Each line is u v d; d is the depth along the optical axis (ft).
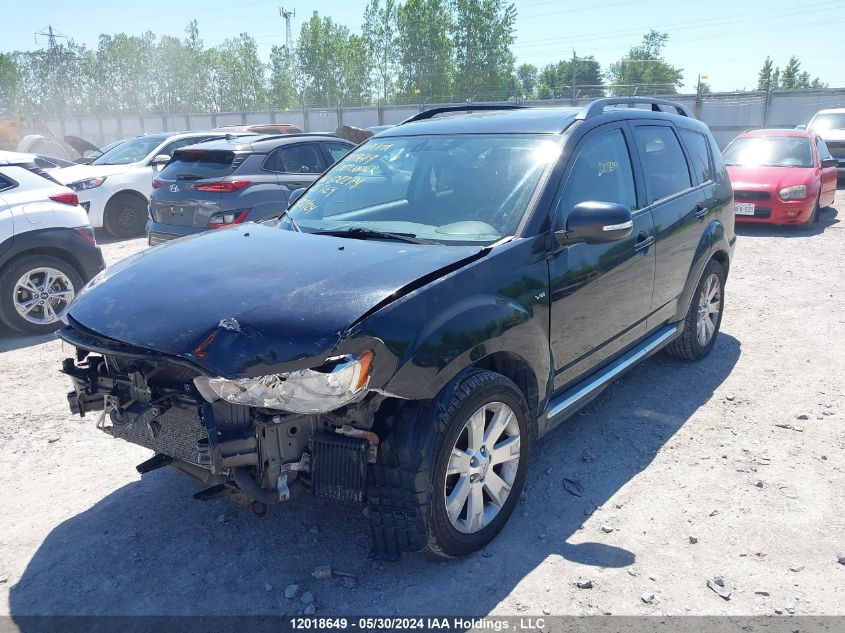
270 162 27.17
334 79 285.64
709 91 110.93
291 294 8.73
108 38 318.86
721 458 12.71
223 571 9.75
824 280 25.96
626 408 14.94
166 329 8.45
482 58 253.65
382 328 8.39
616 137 13.48
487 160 12.17
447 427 8.89
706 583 9.30
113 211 38.37
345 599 9.12
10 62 304.50
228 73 323.98
